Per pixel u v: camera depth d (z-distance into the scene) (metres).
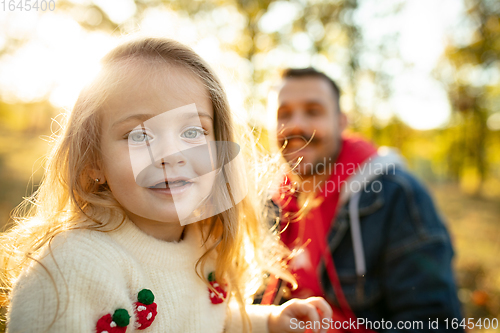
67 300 0.58
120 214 0.71
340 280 1.15
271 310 0.88
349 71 4.97
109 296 0.62
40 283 0.60
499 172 10.23
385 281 1.15
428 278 1.09
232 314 0.87
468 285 2.25
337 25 4.92
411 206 1.17
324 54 4.93
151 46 0.72
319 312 0.85
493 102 8.09
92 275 0.61
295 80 1.25
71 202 0.72
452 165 9.04
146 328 0.67
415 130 6.33
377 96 5.22
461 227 4.44
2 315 0.74
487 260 2.87
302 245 1.18
